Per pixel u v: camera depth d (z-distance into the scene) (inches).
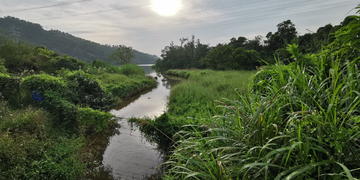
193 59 2107.5
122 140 179.5
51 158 124.5
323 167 57.6
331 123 59.3
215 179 63.0
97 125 181.5
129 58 2193.7
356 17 80.6
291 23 1363.2
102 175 130.9
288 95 75.9
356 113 65.2
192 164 87.0
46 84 190.4
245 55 1076.5
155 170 135.6
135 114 283.1
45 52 661.3
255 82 137.1
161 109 314.7
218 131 91.9
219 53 1254.3
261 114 68.7
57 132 163.0
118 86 409.7
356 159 53.7
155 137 170.6
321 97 73.5
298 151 59.3
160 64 2728.8
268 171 62.5
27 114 158.2
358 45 85.5
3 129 137.7
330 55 93.5
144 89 565.9
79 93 231.0
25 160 115.2
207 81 470.3
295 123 67.5
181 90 383.2
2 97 197.3
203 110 218.4
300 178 53.2
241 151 73.9
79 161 135.9
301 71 88.0
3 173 102.7
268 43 1523.1
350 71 70.1
